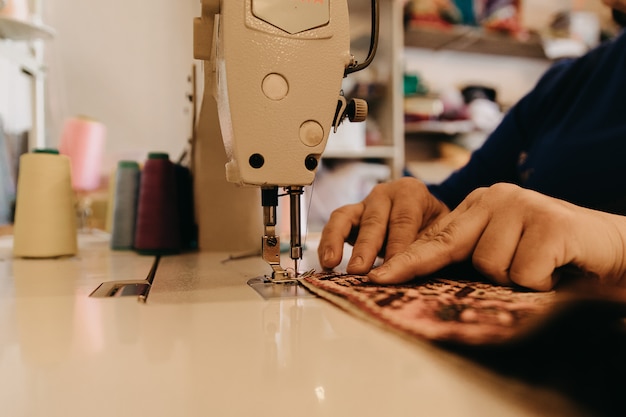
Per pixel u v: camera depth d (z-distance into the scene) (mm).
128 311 447
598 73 1102
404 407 224
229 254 998
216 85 603
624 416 202
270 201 597
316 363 289
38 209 929
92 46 1807
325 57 543
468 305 401
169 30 1857
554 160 1087
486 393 234
